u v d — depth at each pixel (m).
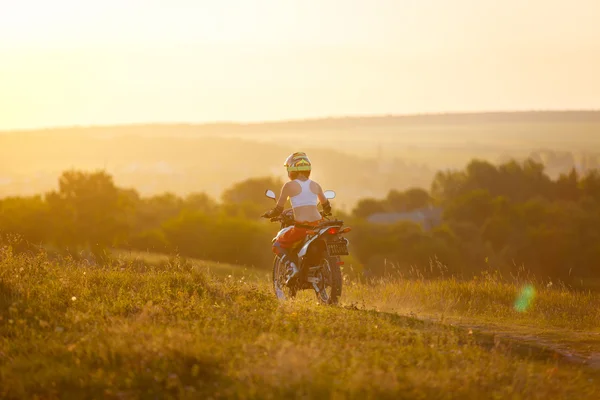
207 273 25.39
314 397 11.12
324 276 22.47
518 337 20.05
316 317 18.19
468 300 29.61
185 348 13.15
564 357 17.28
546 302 29.81
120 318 16.80
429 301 28.50
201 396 11.30
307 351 13.16
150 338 14.11
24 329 15.56
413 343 15.96
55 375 12.23
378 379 11.84
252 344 13.70
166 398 11.34
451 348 15.81
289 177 24.19
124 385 11.79
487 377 13.48
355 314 19.39
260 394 11.15
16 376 12.19
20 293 19.44
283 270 23.77
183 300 19.36
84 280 22.02
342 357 13.38
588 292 34.06
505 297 30.36
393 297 28.52
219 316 17.17
